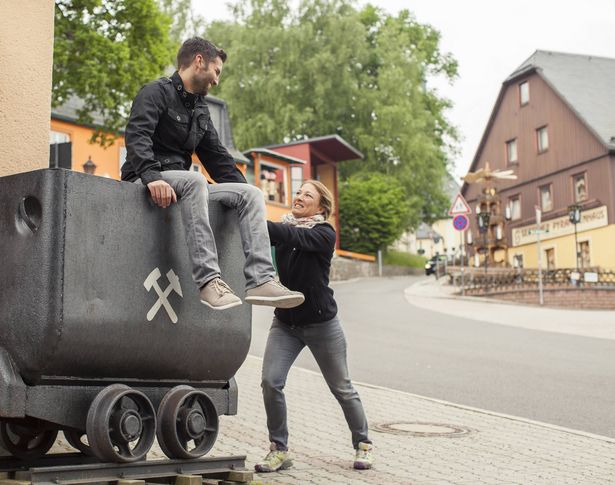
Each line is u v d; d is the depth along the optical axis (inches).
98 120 1218.6
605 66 1884.8
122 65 817.5
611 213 1595.7
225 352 190.5
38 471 154.9
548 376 463.5
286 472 231.1
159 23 858.1
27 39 206.7
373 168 2153.1
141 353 171.2
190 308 179.9
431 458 259.9
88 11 821.9
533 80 1850.4
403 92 2106.3
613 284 1309.1
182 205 173.9
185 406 180.7
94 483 160.4
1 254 161.2
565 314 953.5
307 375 463.2
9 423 182.5
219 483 187.3
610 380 448.5
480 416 342.6
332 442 284.8
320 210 236.8
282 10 2074.3
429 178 2132.1
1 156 199.6
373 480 223.6
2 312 159.5
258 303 176.1
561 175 1759.4
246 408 342.6
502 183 1973.4
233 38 2074.3
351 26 2054.6
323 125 2062.0
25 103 205.3
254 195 183.0
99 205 162.2
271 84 1971.0
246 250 179.8
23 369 156.7
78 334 157.4
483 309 1010.1
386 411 351.3
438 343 627.5
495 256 1902.1
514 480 230.8
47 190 155.8
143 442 169.5
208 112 190.4
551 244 1781.5
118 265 165.0
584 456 268.5
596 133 1622.8
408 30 2422.5
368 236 2063.2
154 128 175.6
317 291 231.3
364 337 665.0
